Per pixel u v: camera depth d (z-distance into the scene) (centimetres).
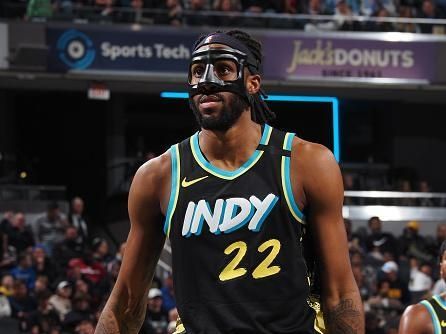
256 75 333
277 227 320
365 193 1933
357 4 1936
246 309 316
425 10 1941
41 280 1279
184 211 324
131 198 343
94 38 1786
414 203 1941
